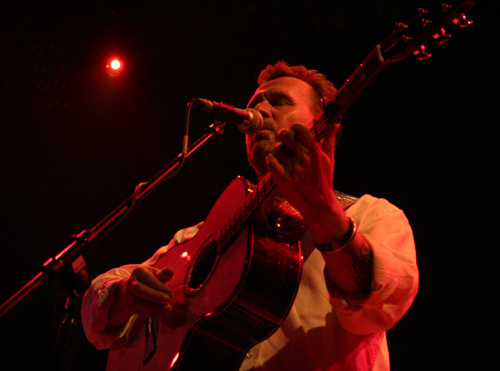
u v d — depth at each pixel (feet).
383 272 4.20
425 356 12.28
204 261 5.66
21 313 14.76
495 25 12.55
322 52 14.61
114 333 5.99
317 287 5.17
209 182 15.98
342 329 5.00
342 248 4.13
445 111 13.62
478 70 13.10
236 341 5.13
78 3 16.03
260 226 5.22
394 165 13.97
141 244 15.62
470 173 13.12
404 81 13.93
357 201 5.61
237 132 16.11
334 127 4.14
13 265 15.61
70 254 5.28
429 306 12.60
